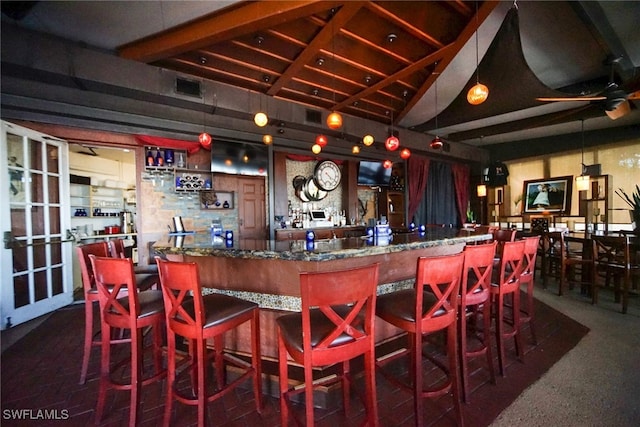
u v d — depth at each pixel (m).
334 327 1.53
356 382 2.12
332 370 2.08
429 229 4.35
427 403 1.98
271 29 3.28
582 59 4.06
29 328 3.27
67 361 2.55
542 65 4.26
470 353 2.13
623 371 2.30
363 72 4.36
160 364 2.26
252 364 1.95
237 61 3.87
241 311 1.82
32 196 3.66
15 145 3.45
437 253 3.01
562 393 2.04
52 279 3.86
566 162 7.30
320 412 1.90
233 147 5.10
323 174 6.38
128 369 2.43
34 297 3.61
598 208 6.26
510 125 6.67
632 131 6.29
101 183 6.54
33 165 3.67
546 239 4.94
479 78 4.62
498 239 3.71
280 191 5.81
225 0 2.78
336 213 6.79
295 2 2.65
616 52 3.62
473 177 9.07
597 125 6.46
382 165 7.07
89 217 6.22
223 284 2.38
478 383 2.20
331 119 3.75
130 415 1.75
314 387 1.93
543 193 7.44
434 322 1.73
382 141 6.55
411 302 1.87
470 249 2.06
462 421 1.72
